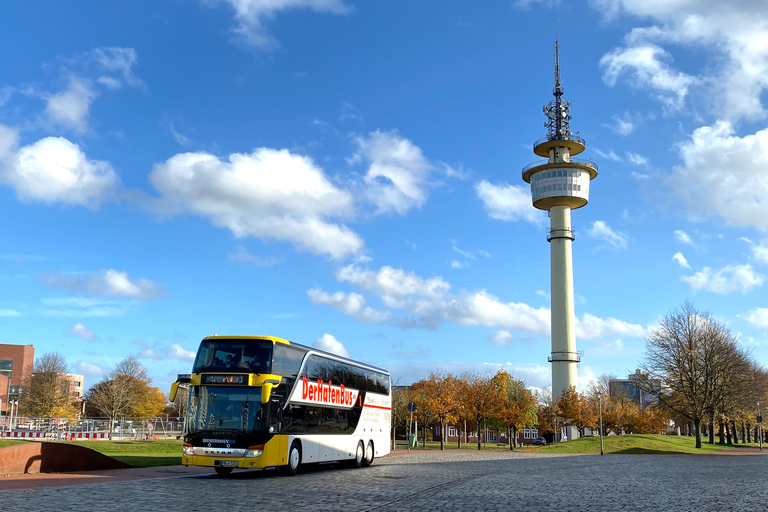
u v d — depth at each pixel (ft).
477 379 263.49
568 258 333.21
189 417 76.64
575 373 325.01
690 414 242.99
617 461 140.46
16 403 397.39
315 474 85.56
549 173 333.83
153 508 47.21
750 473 98.94
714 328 244.42
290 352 82.17
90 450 84.48
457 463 120.47
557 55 355.36
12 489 57.67
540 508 49.88
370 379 109.50
